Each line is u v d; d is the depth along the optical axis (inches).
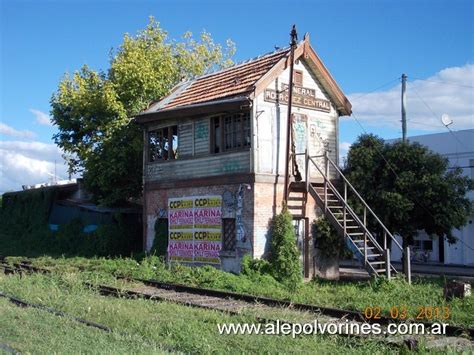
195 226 848.9
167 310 478.6
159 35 1214.3
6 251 1264.8
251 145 768.9
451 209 769.6
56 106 1171.9
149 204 944.9
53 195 1407.5
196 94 911.0
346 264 1277.1
